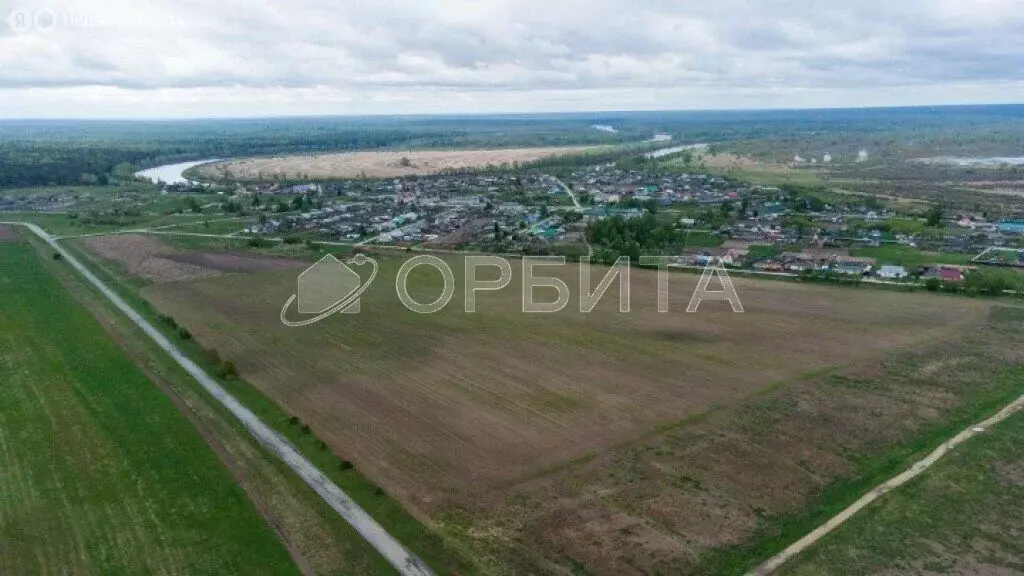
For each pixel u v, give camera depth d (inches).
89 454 2512.3
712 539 2041.1
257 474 2380.7
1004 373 3230.8
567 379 3179.1
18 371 3270.2
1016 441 2610.7
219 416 2819.9
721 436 2637.8
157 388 3093.0
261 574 1891.0
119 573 1889.8
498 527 2090.3
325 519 2132.1
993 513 2170.3
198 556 1958.7
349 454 2519.7
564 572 1894.7
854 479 2370.8
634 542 2018.9
